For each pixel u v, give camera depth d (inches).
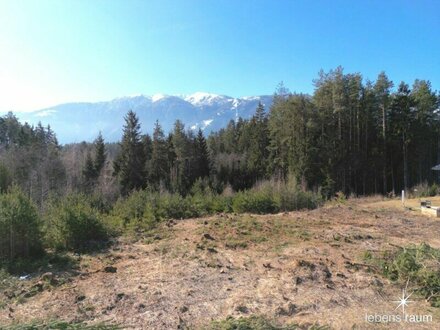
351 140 1711.4
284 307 213.9
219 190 1691.7
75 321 201.6
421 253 275.7
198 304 225.8
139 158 2032.5
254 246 383.9
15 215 354.6
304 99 1685.5
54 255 370.9
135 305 223.8
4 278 293.0
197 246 380.8
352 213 644.7
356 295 236.8
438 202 896.3
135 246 404.5
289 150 1684.3
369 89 1771.7
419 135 1742.1
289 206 749.3
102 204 703.7
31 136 2497.5
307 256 335.6
